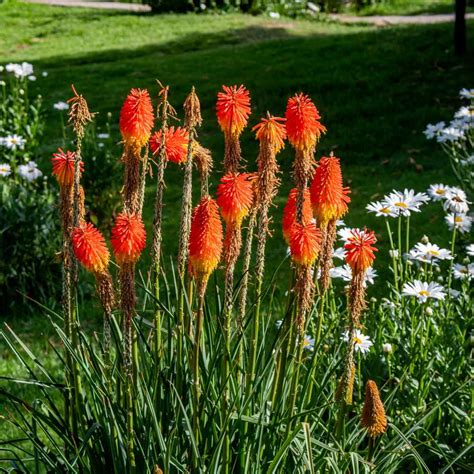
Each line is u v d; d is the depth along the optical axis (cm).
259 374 310
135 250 257
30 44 2003
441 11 2383
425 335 446
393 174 1035
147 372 322
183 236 290
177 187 1049
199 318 268
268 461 304
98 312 704
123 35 2022
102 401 294
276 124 275
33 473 460
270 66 1529
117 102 1424
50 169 1074
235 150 278
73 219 285
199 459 280
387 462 329
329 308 449
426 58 1438
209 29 2012
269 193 283
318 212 291
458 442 416
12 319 721
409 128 1177
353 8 2423
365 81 1366
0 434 505
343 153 1129
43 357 632
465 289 488
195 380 274
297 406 328
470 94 691
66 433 326
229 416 280
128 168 275
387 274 751
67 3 2538
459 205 518
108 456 305
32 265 746
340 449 305
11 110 982
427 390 405
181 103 1384
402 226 863
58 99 1459
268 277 749
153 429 300
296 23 2122
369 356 454
